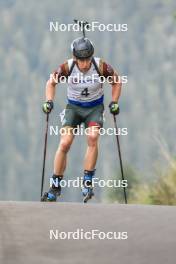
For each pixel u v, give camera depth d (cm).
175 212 1844
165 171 3319
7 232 1631
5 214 1798
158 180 3300
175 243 1551
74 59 2373
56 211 1845
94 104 2417
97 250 1505
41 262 1427
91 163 2405
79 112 2420
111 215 1806
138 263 1422
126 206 1942
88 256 1467
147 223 1717
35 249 1509
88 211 1855
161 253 1483
